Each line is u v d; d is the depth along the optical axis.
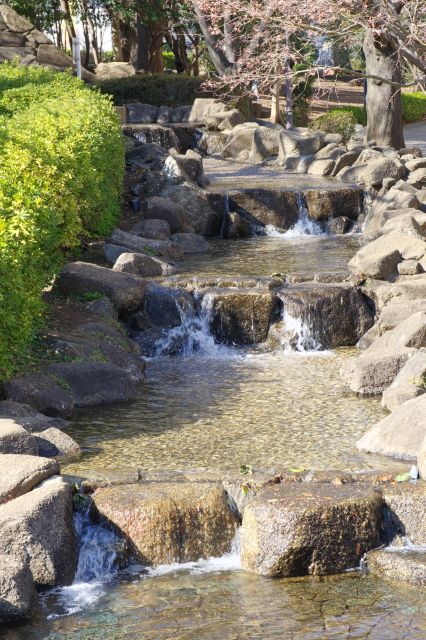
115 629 5.39
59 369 9.14
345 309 11.45
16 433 7.21
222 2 20.11
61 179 11.82
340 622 5.36
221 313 11.51
